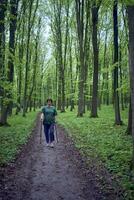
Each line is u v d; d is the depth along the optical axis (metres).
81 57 37.78
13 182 10.35
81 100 37.53
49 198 8.98
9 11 20.05
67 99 68.38
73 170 12.12
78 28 37.47
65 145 18.28
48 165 13.02
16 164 12.90
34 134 23.67
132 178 9.74
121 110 45.59
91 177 10.91
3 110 27.09
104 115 37.38
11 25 25.80
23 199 8.84
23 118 37.41
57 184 10.32
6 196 9.00
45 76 77.56
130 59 10.76
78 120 32.09
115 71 25.88
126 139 17.59
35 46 50.12
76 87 54.50
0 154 13.98
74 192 9.49
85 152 15.21
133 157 10.89
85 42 39.25
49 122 17.84
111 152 13.99
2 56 20.88
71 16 48.41
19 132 22.52
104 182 10.05
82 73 37.75
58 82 63.22
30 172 11.80
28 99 55.41
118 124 25.59
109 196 8.86
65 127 27.77
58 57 56.31
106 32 51.53
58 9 48.72
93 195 9.14
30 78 53.59
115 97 25.86
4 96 22.92
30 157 14.64
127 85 24.03
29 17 40.06
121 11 32.62
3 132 22.19
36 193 9.41
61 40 50.62
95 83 34.22
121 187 9.20
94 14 33.34
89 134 21.09
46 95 87.94
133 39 10.70
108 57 54.50
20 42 40.91
